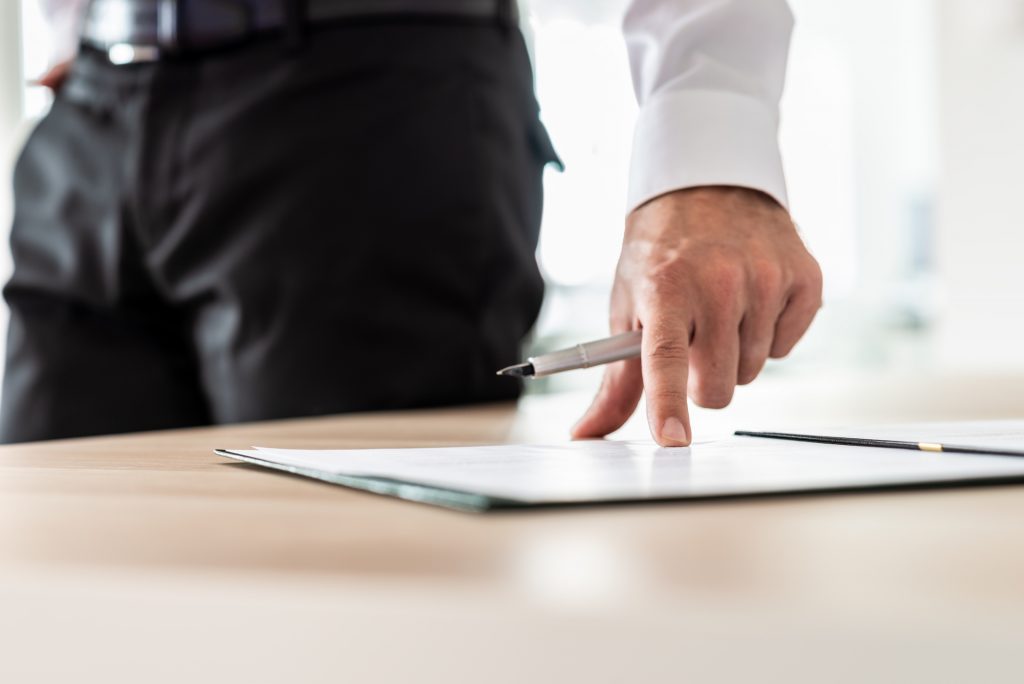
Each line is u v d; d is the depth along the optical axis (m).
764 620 0.12
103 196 1.00
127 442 0.58
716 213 0.61
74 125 1.02
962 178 3.26
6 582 0.16
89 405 1.03
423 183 0.98
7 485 0.32
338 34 0.96
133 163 0.98
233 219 0.98
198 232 0.98
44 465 0.41
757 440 0.48
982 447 0.36
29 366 1.04
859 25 5.38
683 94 0.65
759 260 0.59
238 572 0.16
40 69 1.16
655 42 0.70
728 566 0.16
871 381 1.59
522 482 0.27
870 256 5.33
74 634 0.15
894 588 0.14
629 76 0.75
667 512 0.24
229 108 0.96
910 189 5.37
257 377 0.99
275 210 0.97
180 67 0.97
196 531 0.21
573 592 0.14
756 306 0.59
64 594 0.15
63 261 1.02
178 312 1.06
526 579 0.15
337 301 0.97
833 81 5.38
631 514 0.23
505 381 1.06
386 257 0.98
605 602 0.13
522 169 1.06
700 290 0.56
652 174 0.64
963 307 3.29
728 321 0.57
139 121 0.97
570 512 0.24
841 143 5.37
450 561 0.17
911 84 5.38
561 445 0.47
